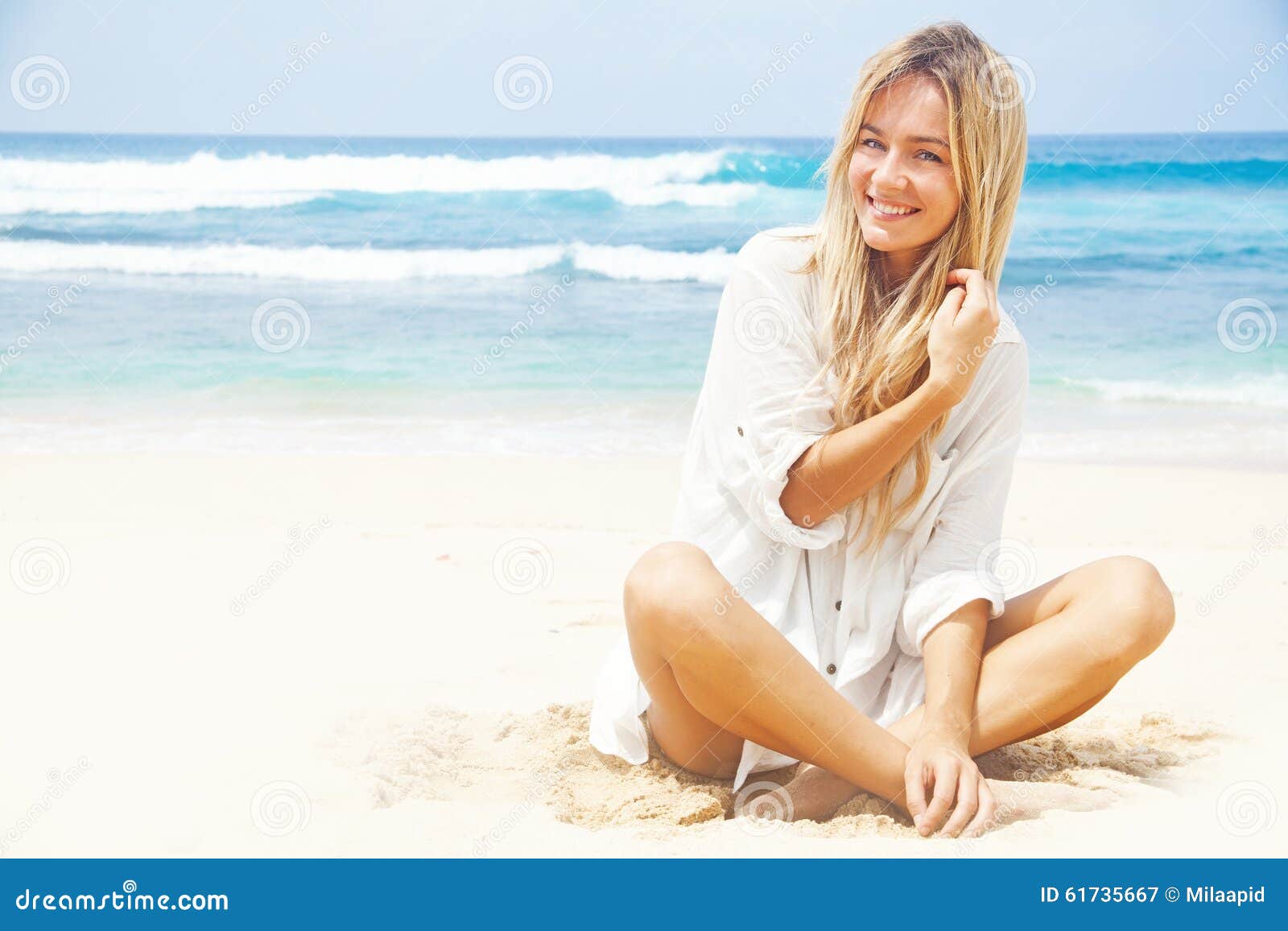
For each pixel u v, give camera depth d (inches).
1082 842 99.7
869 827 103.3
